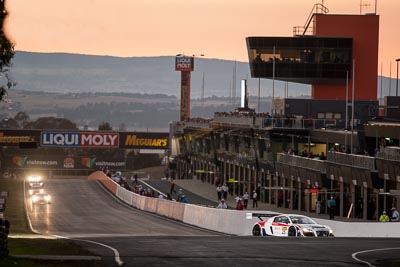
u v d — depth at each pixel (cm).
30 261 7394
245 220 13750
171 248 8744
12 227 15938
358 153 19762
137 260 7600
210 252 8356
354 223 12744
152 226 16350
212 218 15275
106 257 7812
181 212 17788
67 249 8538
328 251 8612
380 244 9569
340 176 19238
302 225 12012
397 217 14862
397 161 16188
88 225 16738
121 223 17262
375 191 17575
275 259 7812
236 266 7256
